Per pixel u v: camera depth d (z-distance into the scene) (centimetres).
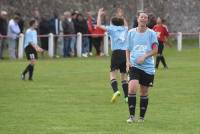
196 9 11644
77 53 8119
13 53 7681
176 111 3612
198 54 8631
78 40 8094
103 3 10931
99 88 4719
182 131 2997
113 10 10956
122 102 3984
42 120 3306
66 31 8012
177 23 11525
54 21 8081
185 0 11631
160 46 6322
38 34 8050
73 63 7012
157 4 11406
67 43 8025
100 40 8312
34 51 5212
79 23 8131
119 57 4016
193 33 10512
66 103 3931
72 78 5444
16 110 3644
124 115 3472
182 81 5197
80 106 3806
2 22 7744
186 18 11631
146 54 3181
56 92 4475
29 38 5169
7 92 4466
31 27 5194
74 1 10756
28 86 4825
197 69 6325
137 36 3200
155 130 3019
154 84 4959
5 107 3756
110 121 3278
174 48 9888
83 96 4262
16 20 7719
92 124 3184
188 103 3931
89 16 8338
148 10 11300
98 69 6303
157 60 6381
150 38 3198
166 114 3506
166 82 5116
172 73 5900
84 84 4984
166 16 11456
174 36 11188
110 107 3772
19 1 10381
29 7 10425
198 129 3048
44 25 8050
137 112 3575
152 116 3434
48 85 4903
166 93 4412
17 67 6431
